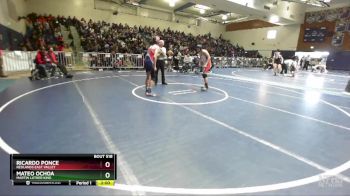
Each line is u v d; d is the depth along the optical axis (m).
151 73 6.48
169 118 4.48
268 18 19.50
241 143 3.40
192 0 14.53
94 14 19.69
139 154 2.91
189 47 20.84
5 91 6.45
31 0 16.81
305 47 22.14
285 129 4.12
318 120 4.79
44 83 7.98
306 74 16.47
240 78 12.08
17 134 3.40
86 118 4.27
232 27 29.02
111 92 6.82
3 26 10.50
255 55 24.84
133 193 2.13
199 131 3.83
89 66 13.12
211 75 12.91
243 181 2.38
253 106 5.82
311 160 2.93
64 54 12.03
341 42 19.70
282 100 6.75
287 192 2.23
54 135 3.40
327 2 17.64
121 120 4.23
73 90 6.91
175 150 3.07
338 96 7.78
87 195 2.09
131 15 21.77
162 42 8.12
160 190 2.19
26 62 10.64
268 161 2.86
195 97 6.60
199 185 2.29
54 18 17.06
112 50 14.44
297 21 21.05
